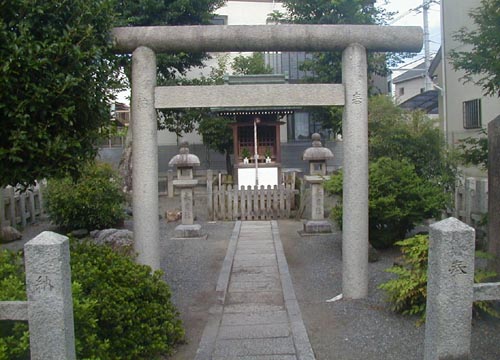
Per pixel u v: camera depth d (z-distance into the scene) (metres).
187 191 10.17
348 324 4.69
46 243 2.62
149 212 5.25
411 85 29.28
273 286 6.36
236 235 9.96
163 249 8.84
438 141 8.52
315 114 16.70
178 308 5.48
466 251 2.78
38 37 4.01
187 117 17.41
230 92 5.24
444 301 2.79
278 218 12.18
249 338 4.48
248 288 6.28
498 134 4.81
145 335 3.84
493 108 13.09
